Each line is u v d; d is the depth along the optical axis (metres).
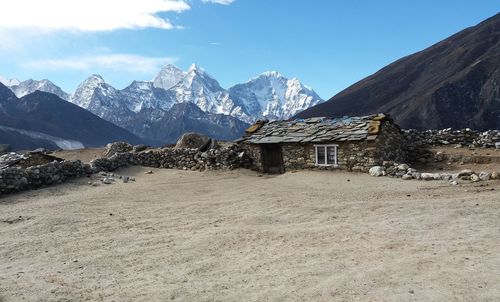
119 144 39.59
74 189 21.11
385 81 174.38
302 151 27.50
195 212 15.44
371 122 26.02
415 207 14.06
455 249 9.61
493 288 7.56
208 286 8.38
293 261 9.53
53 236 12.58
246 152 29.81
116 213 15.55
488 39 156.50
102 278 9.02
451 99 117.75
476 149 29.06
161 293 8.10
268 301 7.58
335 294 7.70
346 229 11.93
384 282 8.05
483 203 13.90
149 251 10.80
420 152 28.98
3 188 19.66
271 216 14.16
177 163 30.00
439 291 7.56
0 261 10.48
